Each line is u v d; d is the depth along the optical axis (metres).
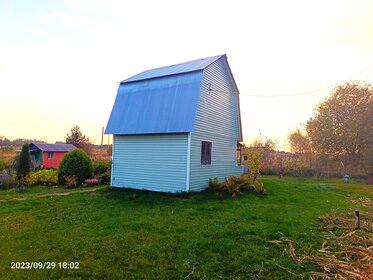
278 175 21.56
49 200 9.27
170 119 10.89
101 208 7.95
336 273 3.72
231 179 11.44
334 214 7.37
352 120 21.62
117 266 3.83
